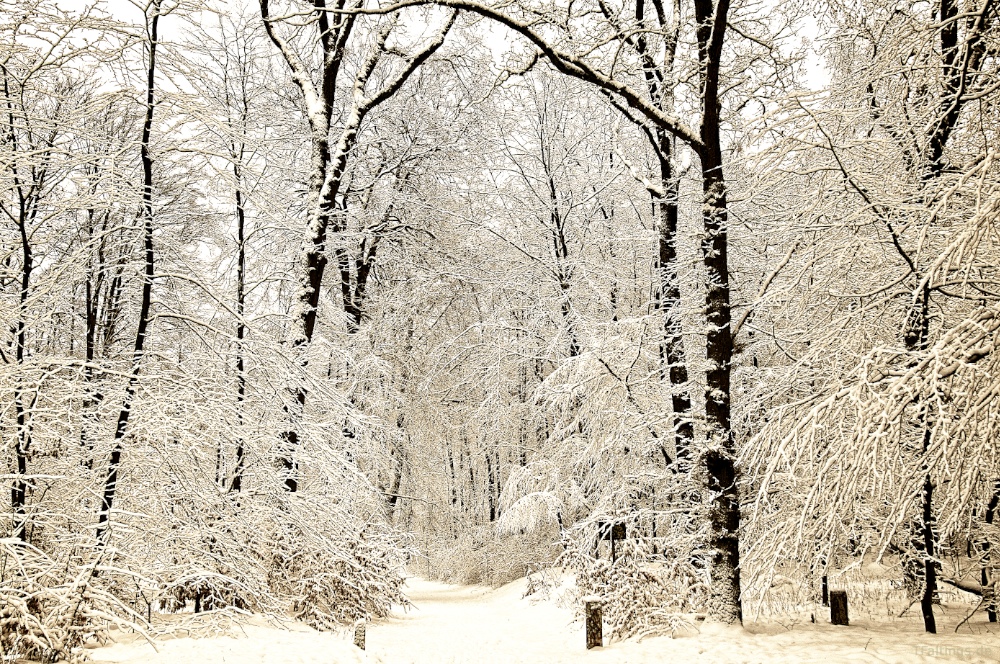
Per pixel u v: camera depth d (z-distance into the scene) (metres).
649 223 17.02
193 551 8.85
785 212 8.93
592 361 11.90
